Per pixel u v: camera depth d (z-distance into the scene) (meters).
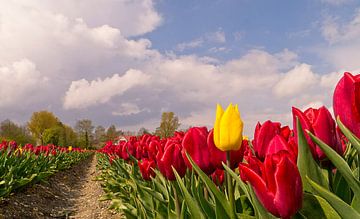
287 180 1.38
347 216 1.31
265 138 2.08
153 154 4.04
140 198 4.13
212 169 2.28
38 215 8.91
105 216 8.11
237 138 1.99
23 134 84.38
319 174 1.64
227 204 2.01
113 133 93.56
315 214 1.53
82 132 92.69
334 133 1.70
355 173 1.83
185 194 2.27
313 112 1.93
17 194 10.15
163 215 3.31
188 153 2.28
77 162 32.69
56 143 82.00
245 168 1.50
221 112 2.05
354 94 1.41
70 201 11.97
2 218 7.63
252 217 1.91
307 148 1.65
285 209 1.39
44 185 13.13
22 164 11.33
